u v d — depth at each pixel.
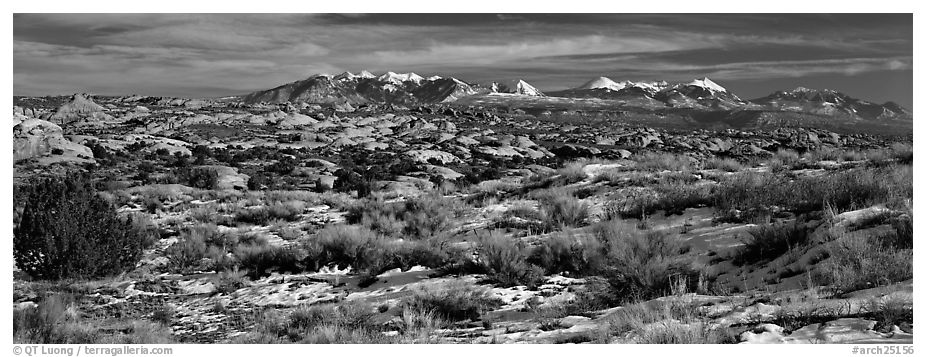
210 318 10.57
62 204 13.92
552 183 21.66
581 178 21.39
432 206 19.45
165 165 57.69
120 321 10.34
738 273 9.52
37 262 13.70
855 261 8.11
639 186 18.33
